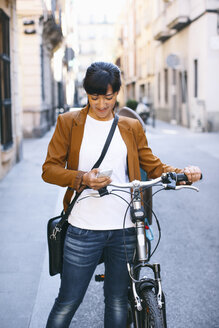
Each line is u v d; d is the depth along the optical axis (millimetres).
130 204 2293
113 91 2117
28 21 15547
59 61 18266
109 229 2271
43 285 3713
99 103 2133
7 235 5012
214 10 17484
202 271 4039
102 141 2258
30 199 6703
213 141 14422
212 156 10977
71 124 2271
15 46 10062
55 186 7637
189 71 20344
